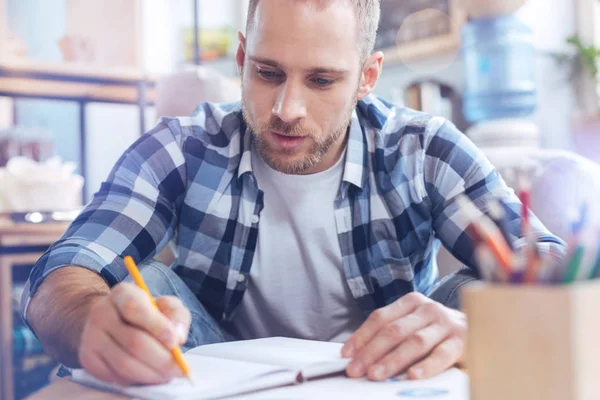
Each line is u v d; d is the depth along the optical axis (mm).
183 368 630
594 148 2305
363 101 1224
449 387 634
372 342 699
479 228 498
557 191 1368
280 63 925
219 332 1136
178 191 1161
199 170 1168
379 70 1114
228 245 1164
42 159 2424
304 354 738
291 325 1191
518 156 1824
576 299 430
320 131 973
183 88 1552
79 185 2164
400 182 1178
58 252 927
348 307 1192
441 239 1217
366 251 1165
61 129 3318
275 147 986
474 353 466
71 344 711
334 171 1150
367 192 1172
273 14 917
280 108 938
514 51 2949
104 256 981
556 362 434
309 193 1143
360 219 1164
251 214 1158
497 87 2938
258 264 1160
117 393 652
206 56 3393
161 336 640
